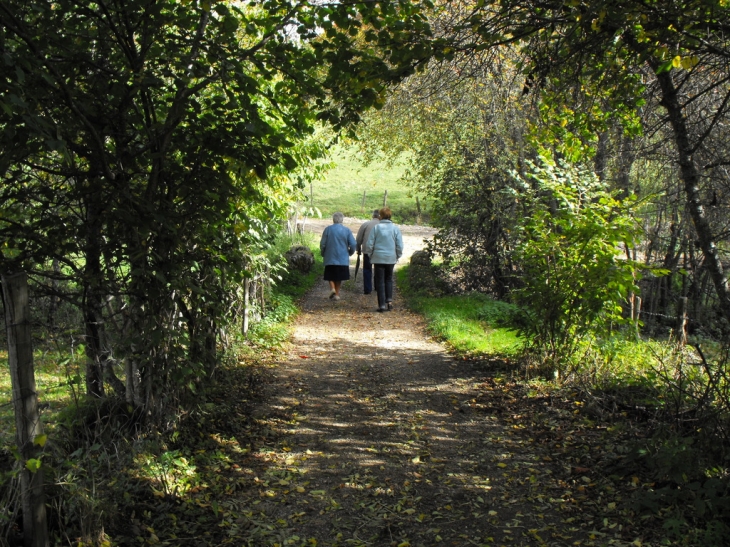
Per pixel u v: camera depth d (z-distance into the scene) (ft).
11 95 10.41
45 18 13.37
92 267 15.21
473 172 46.16
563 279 23.66
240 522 13.83
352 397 23.09
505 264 47.83
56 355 14.37
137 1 13.78
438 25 27.96
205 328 19.71
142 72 14.70
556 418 19.83
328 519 14.12
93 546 11.75
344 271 45.85
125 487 13.60
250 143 15.98
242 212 19.10
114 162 14.88
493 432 19.35
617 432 17.95
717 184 23.29
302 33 16.30
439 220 50.31
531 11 17.01
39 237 14.34
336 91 17.08
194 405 18.78
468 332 33.81
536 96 21.95
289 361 28.32
